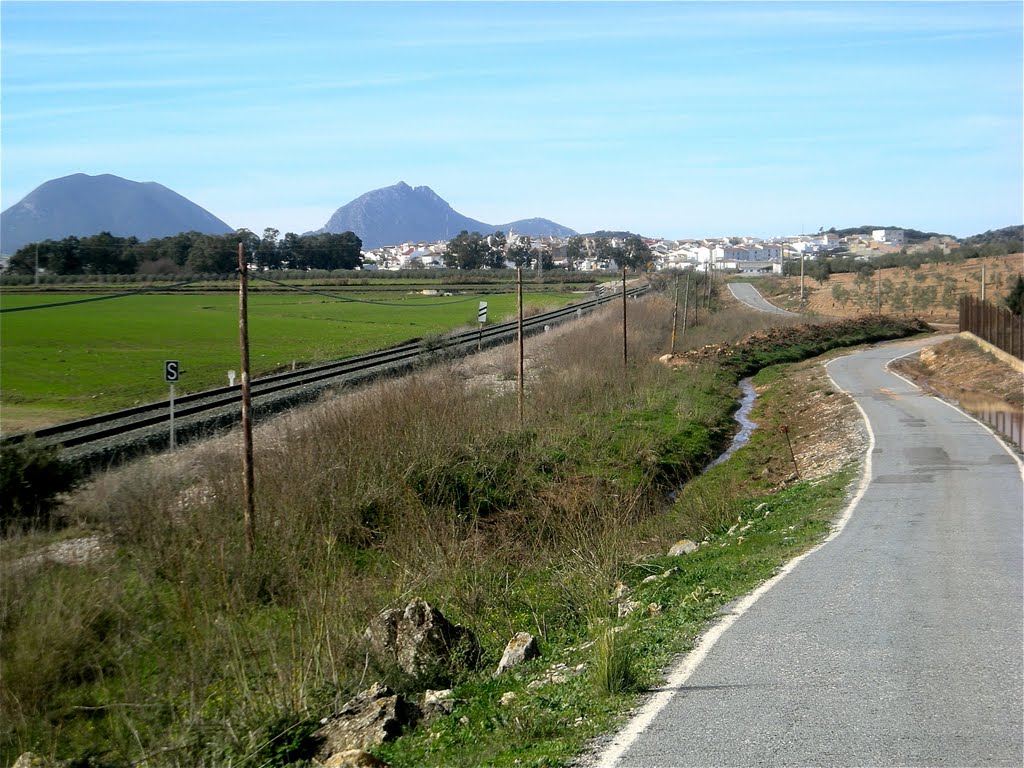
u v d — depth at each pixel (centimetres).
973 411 3247
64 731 1061
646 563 1427
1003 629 870
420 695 914
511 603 1308
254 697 950
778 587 1077
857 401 3609
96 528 1795
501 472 2298
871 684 719
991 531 1402
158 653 1216
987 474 2000
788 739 610
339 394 3039
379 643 1012
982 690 700
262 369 4722
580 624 1143
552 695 764
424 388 2634
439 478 2131
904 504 1686
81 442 2538
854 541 1361
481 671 992
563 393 3400
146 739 948
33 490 1850
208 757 812
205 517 1603
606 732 646
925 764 565
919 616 925
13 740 1043
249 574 1432
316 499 1822
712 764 573
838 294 10962
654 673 775
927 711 657
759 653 812
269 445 2194
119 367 4741
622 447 2781
